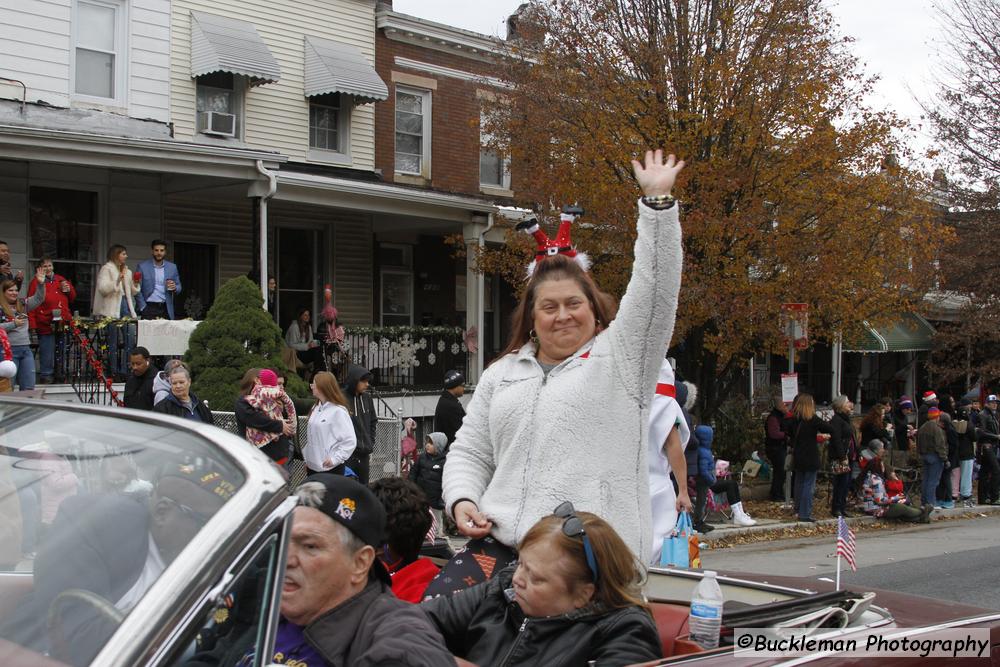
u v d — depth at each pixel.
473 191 19.84
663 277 3.14
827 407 24.73
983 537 13.86
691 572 3.67
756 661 2.60
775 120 14.02
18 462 2.11
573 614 2.78
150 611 1.59
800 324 14.59
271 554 1.81
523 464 3.29
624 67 14.47
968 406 18.78
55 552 1.86
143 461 1.97
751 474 16.39
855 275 14.56
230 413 11.45
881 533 14.38
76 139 12.02
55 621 1.72
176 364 9.06
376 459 12.31
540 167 14.70
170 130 15.22
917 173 14.89
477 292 17.31
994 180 22.08
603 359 3.25
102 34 14.67
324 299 17.36
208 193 15.39
